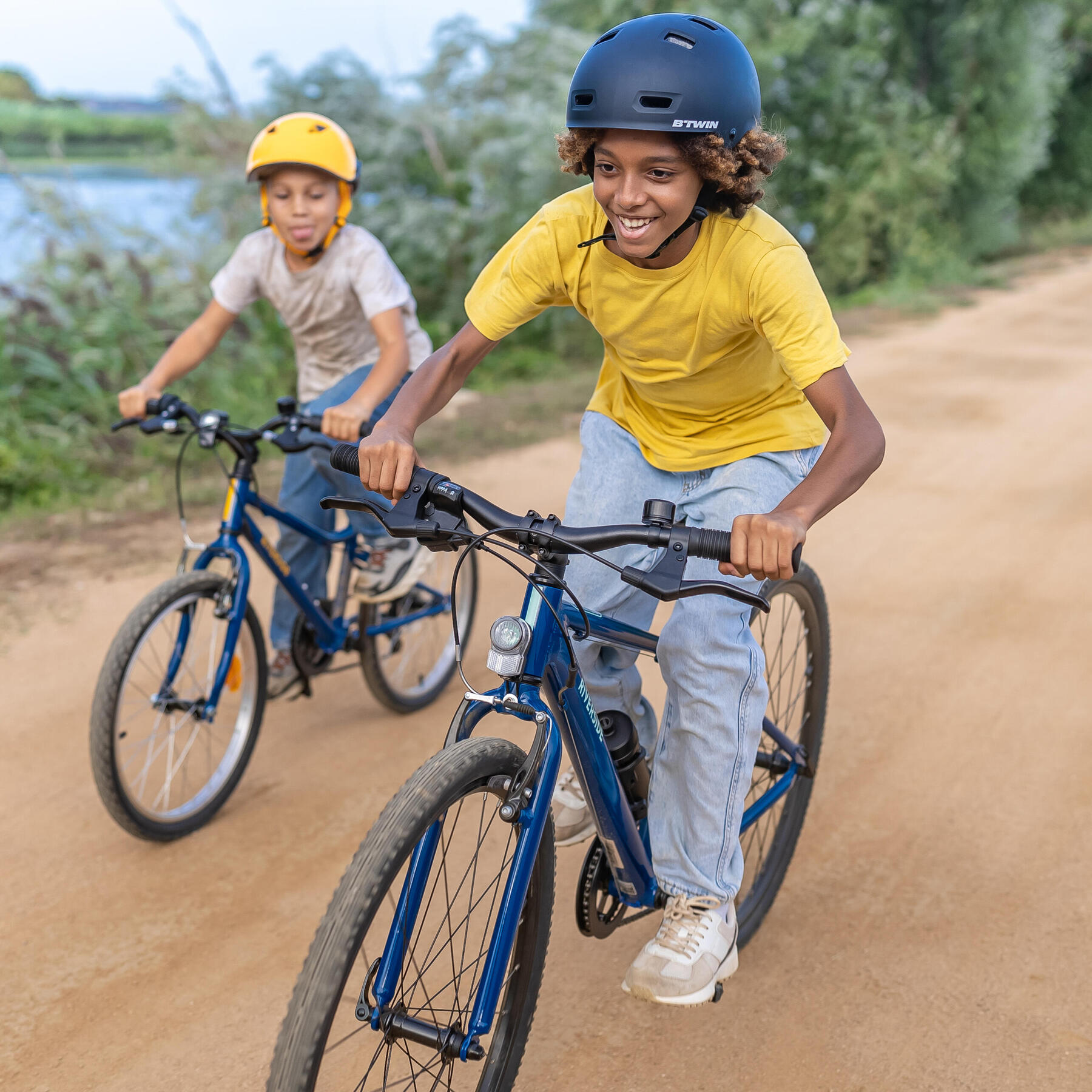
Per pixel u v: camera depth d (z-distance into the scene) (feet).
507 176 41.22
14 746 11.94
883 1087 7.32
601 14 55.72
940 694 13.16
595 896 7.51
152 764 11.44
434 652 13.83
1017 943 8.75
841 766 11.55
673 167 6.26
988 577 17.01
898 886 9.55
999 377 32.73
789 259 6.68
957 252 66.69
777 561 5.55
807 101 61.72
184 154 35.63
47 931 9.04
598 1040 7.82
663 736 7.63
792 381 7.45
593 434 8.14
